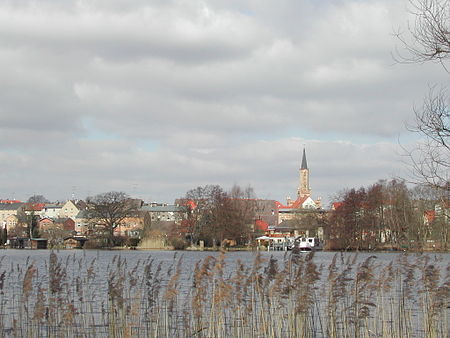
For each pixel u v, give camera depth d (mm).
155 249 130125
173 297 23266
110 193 135250
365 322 22688
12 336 22531
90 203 135875
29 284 22359
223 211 128500
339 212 108000
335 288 22203
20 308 24078
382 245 83062
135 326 23141
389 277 23297
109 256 87750
